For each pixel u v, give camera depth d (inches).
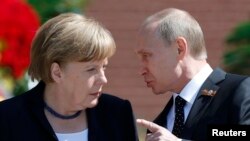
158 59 365.4
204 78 369.4
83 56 304.0
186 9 904.3
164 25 365.4
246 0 909.2
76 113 319.9
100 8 893.2
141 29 370.9
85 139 318.7
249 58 688.4
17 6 516.4
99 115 323.0
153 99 890.1
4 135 311.9
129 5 896.9
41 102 317.7
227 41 717.3
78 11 634.8
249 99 355.3
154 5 900.0
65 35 305.6
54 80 311.9
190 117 361.4
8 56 513.0
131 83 892.6
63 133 316.5
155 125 345.4
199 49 369.4
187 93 367.9
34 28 519.5
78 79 308.5
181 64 365.7
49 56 307.9
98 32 307.4
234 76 367.2
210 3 905.5
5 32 511.8
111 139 319.3
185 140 343.9
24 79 532.7
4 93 524.1
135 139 321.1
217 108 358.3
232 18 906.7
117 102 327.3
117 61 892.6
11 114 314.5
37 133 313.1
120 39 894.4
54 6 619.8
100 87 311.1
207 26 904.9
